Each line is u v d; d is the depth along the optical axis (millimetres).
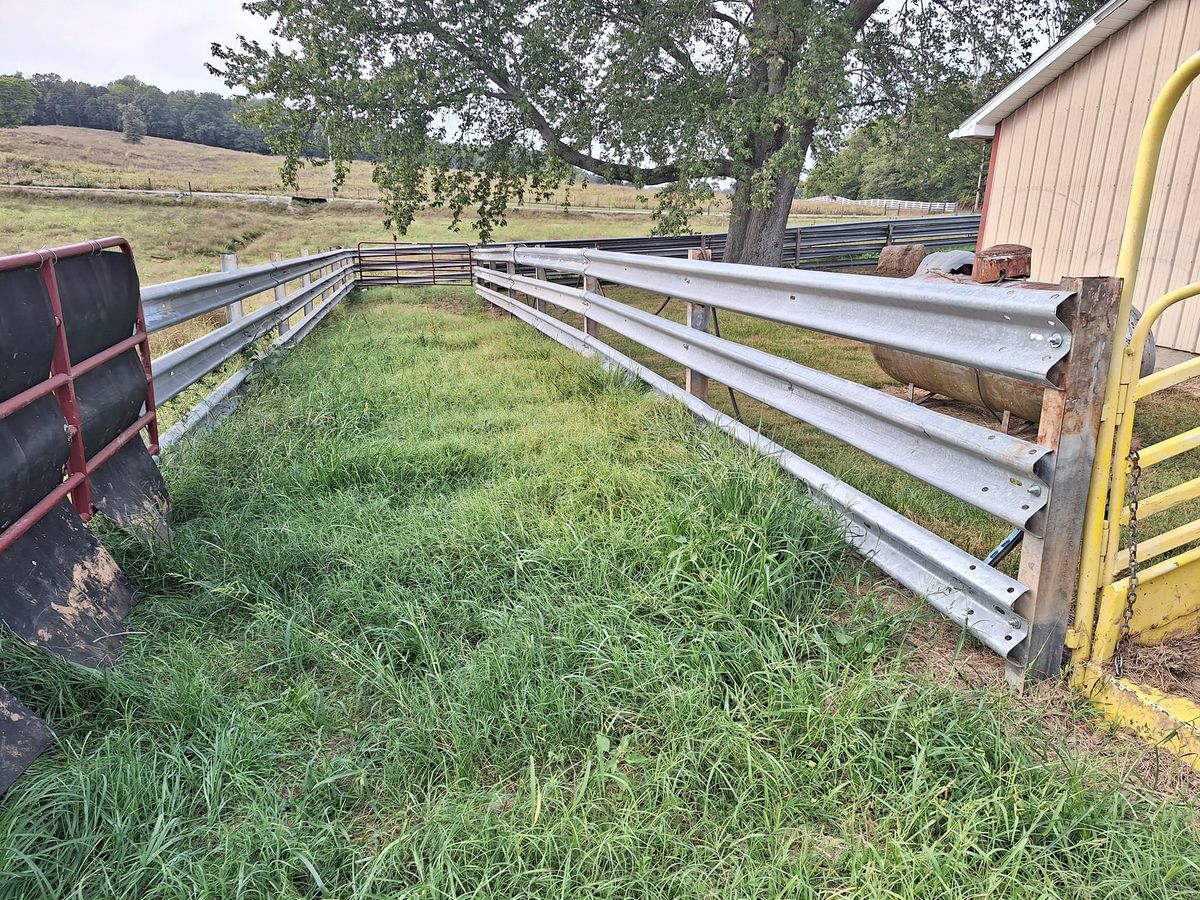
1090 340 2000
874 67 16547
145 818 1826
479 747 2055
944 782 1857
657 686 2232
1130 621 2354
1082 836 1693
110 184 63375
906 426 2686
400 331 9930
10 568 2291
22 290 2400
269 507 3693
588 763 1860
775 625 2416
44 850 1667
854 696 2051
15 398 2324
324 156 16703
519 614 2598
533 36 15266
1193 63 1752
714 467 3492
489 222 19875
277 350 7270
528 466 4070
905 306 2656
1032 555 2170
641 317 5367
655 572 2828
